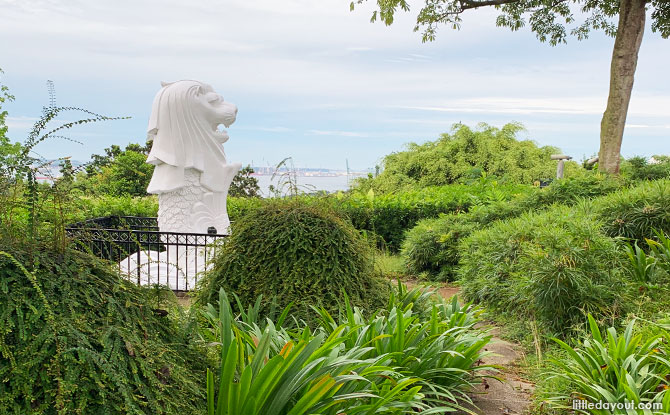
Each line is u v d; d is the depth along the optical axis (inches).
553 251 227.9
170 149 326.3
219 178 344.2
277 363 97.1
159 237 308.7
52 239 95.0
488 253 287.1
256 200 197.5
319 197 195.2
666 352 151.3
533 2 684.1
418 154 975.6
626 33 510.9
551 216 291.4
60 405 76.0
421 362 147.3
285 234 171.0
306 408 99.5
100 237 123.6
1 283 83.2
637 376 143.0
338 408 113.0
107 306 91.2
